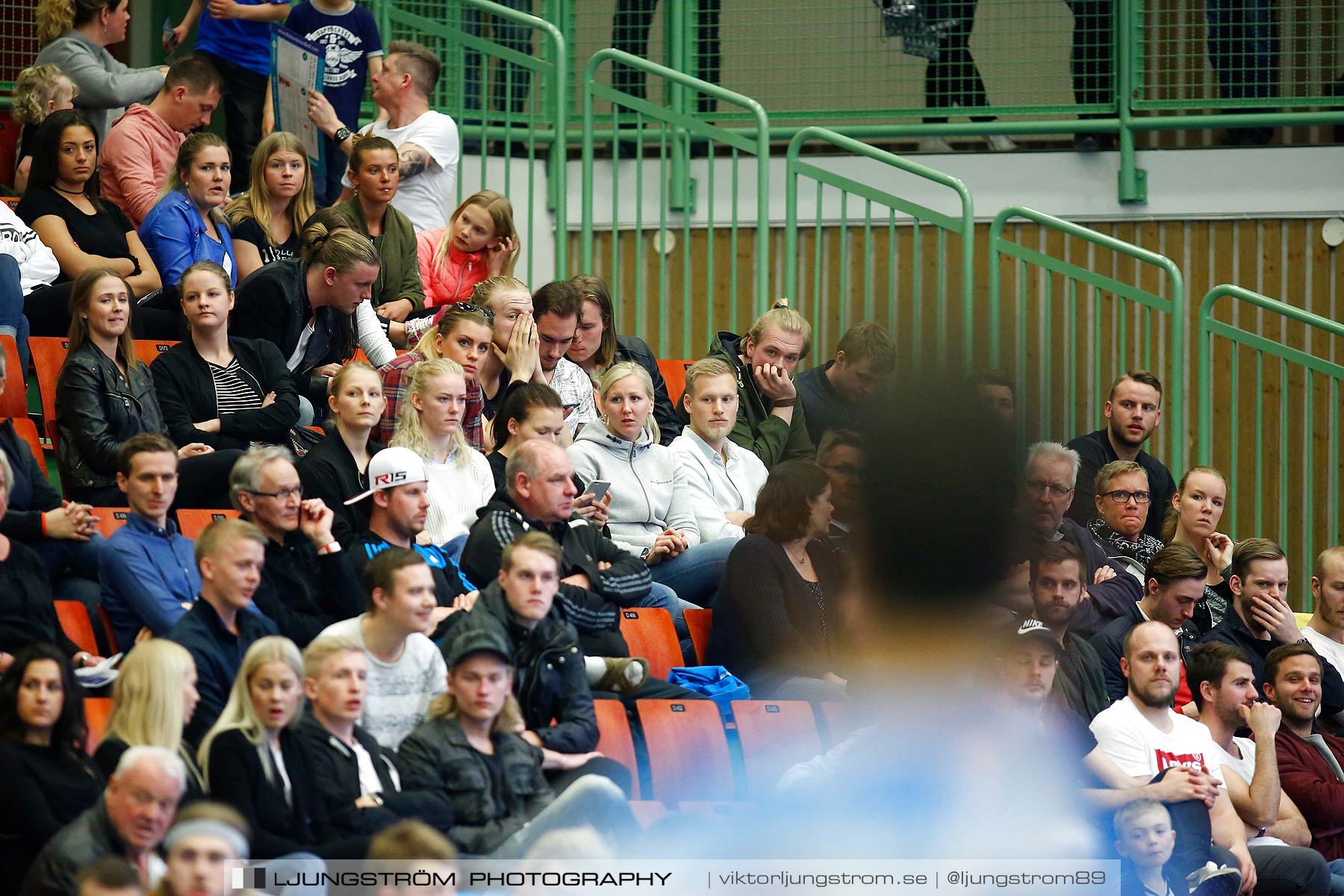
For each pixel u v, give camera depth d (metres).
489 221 26.75
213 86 27.42
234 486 16.84
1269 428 33.69
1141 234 34.31
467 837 14.98
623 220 34.09
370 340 23.48
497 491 19.38
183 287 21.47
